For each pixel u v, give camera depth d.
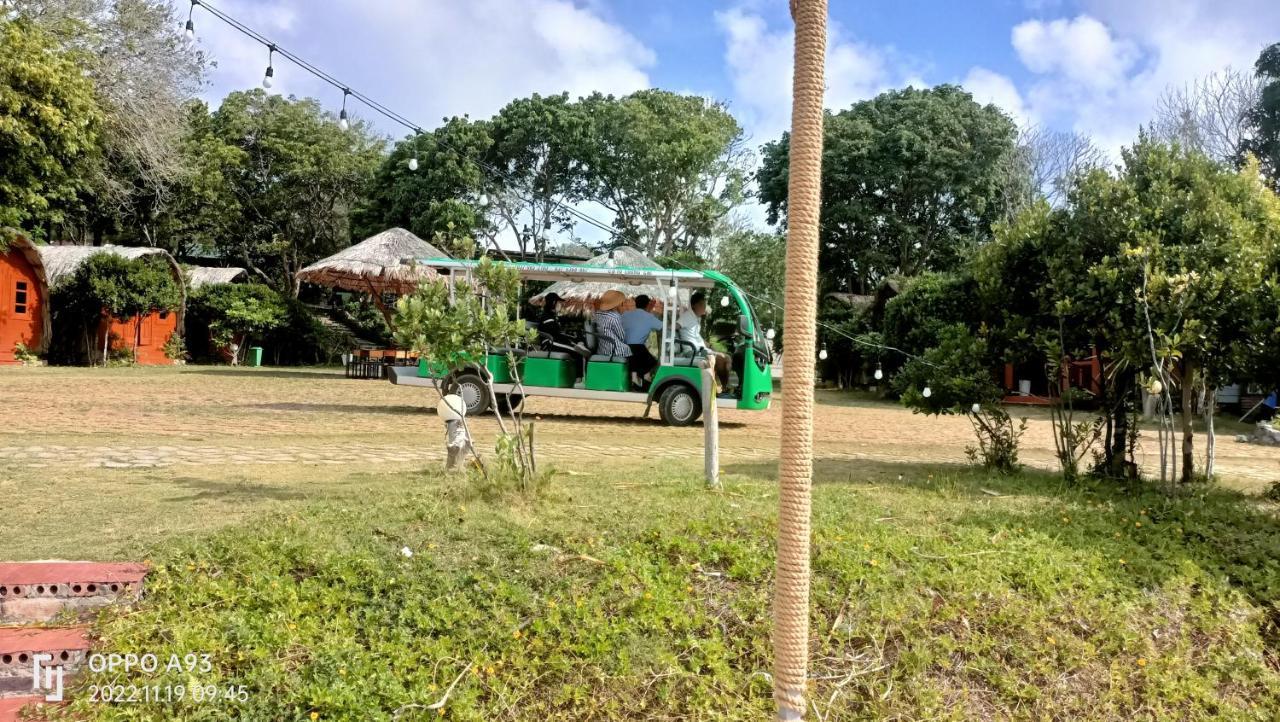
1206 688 4.86
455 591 5.07
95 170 23.42
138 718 4.12
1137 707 4.73
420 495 6.68
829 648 4.87
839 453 11.16
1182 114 24.41
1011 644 4.98
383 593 5.02
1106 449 9.09
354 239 34.81
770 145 35.44
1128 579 5.61
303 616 4.78
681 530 5.88
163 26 24.02
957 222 32.50
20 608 4.73
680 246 31.39
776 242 28.86
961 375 8.98
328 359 34.06
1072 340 8.84
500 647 4.72
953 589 5.34
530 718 4.41
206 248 37.38
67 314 25.91
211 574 5.05
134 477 7.55
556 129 30.38
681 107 31.50
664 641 4.83
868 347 25.55
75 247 28.27
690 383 13.95
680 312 14.38
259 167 36.12
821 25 2.45
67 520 5.93
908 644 4.94
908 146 30.59
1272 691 4.90
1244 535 6.61
